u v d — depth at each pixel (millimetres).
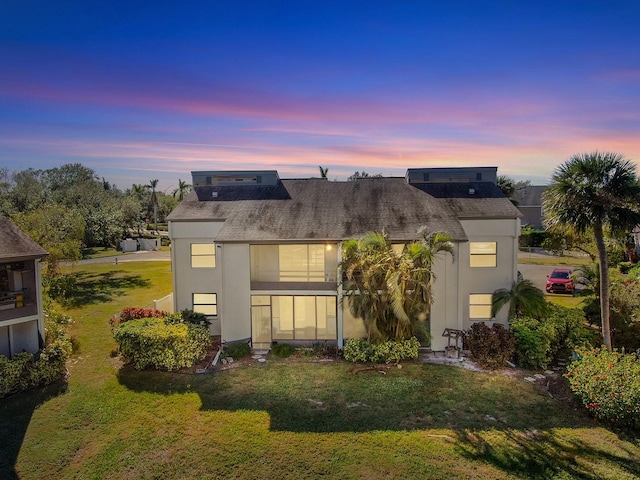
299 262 20812
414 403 14430
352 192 24062
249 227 20750
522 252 49594
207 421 13430
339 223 20969
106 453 11789
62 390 15586
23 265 18312
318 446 12016
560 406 14125
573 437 12312
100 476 10852
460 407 14117
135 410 14125
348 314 19812
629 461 11164
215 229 21766
